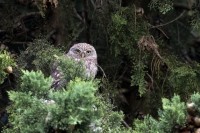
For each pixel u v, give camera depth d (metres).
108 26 11.34
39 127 5.25
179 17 11.79
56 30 11.74
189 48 13.00
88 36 12.03
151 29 11.90
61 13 11.66
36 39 10.50
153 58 11.12
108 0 11.47
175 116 5.80
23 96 5.60
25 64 9.95
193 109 5.73
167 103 5.95
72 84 5.44
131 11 11.34
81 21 12.03
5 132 6.77
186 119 5.77
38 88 5.71
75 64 7.00
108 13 11.49
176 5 12.49
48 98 5.66
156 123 6.23
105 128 7.05
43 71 9.54
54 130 5.29
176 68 11.12
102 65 11.84
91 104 5.27
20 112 5.60
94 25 11.77
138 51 11.20
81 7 12.29
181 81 11.11
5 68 7.23
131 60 11.45
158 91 11.45
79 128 5.34
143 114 11.67
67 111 5.20
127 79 12.15
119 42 11.26
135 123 7.44
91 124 5.47
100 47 11.93
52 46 10.18
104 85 10.74
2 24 11.75
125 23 10.95
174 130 5.86
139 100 11.98
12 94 5.62
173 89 11.35
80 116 5.20
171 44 12.60
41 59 9.52
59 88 8.14
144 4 11.91
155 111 11.54
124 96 12.20
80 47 10.63
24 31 11.91
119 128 7.23
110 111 7.43
